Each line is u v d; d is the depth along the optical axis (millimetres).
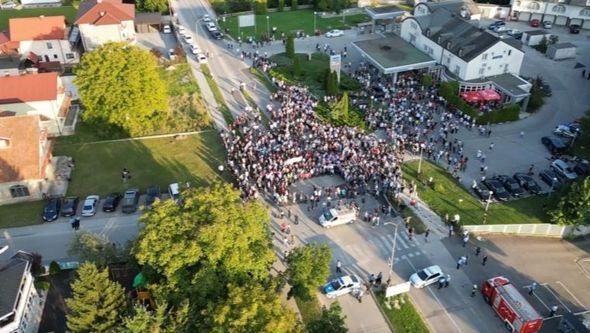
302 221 69500
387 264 63375
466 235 66375
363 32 130875
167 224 49906
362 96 99312
